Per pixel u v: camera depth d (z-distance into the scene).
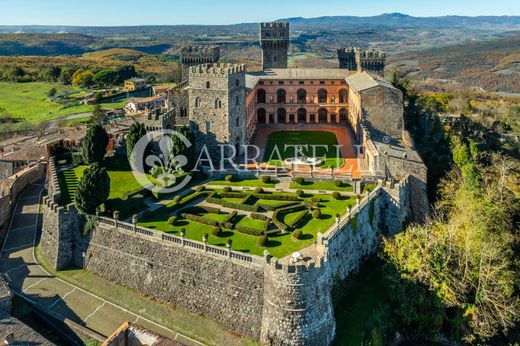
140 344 53.66
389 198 85.31
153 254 68.12
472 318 65.75
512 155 134.38
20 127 180.62
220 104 105.12
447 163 113.81
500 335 70.06
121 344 53.97
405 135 113.75
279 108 153.00
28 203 97.75
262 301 59.59
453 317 66.81
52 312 64.75
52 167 95.38
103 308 66.19
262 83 151.25
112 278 72.06
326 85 149.62
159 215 78.06
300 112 153.25
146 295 68.69
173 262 66.44
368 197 80.12
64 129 156.62
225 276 62.31
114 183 90.94
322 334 57.66
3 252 79.31
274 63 168.38
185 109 122.69
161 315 64.75
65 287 70.69
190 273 64.94
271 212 79.44
